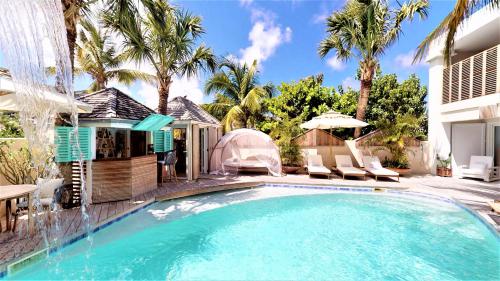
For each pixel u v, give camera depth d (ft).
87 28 38.50
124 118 24.00
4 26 9.82
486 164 36.17
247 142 46.65
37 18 10.63
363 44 42.88
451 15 25.66
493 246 17.44
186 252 17.06
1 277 12.11
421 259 16.02
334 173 42.86
